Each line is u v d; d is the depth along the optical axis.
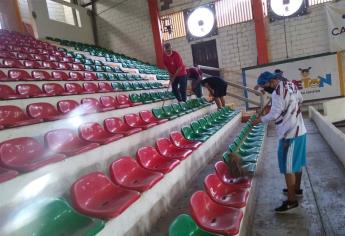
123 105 4.57
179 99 6.08
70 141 2.70
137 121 3.99
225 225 1.84
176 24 10.55
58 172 2.11
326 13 8.53
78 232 1.53
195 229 1.72
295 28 9.05
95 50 10.14
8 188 1.71
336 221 2.34
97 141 2.72
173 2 10.45
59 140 2.59
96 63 7.88
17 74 4.66
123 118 3.75
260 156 3.80
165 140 3.34
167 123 4.30
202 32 10.17
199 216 1.84
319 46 8.90
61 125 3.13
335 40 8.48
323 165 3.71
